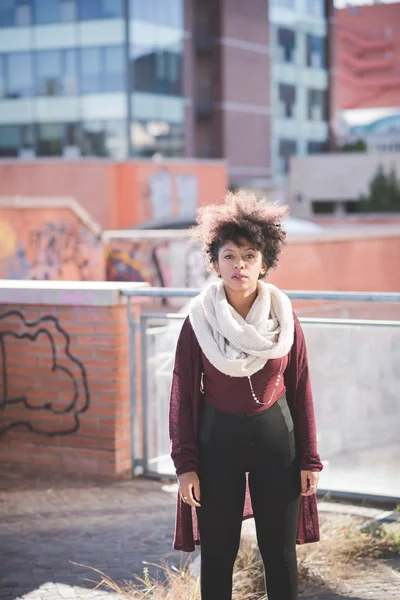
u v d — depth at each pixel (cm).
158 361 747
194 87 5328
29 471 748
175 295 693
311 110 6038
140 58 4550
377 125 8038
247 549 518
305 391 386
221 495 377
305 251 1728
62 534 589
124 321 722
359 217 4088
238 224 374
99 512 637
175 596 465
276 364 374
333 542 537
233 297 380
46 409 745
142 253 2006
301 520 401
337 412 715
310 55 6009
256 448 374
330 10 6147
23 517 626
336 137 6231
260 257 379
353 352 718
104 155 4559
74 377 731
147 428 732
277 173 5734
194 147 5050
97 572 521
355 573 508
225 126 5291
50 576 516
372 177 4856
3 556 549
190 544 394
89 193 2928
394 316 1388
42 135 4644
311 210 5019
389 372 720
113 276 2016
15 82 4666
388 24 8138
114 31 4475
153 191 3044
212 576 385
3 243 1673
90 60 4534
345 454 711
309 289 1741
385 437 718
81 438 732
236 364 365
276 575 383
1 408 764
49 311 736
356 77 8294
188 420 380
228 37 5303
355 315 1354
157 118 4656
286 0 5772
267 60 5594
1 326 758
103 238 1917
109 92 4516
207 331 373
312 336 717
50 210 1777
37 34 4606
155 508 646
